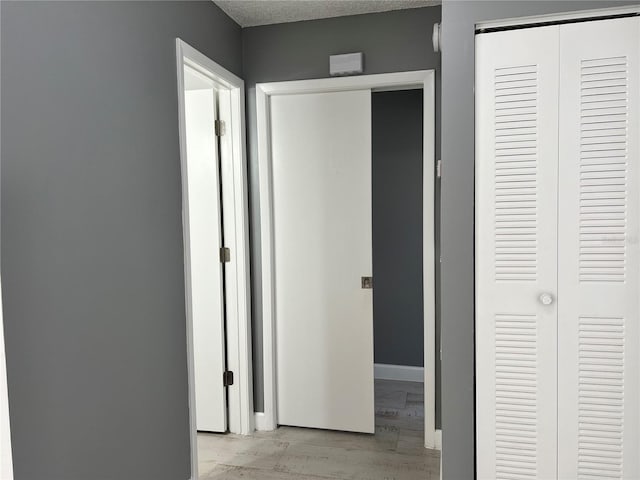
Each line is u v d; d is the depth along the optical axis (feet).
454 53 5.71
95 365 5.61
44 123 4.88
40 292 4.83
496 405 5.88
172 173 7.23
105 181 5.76
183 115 7.46
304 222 9.82
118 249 6.01
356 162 9.49
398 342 13.25
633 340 5.47
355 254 9.60
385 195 13.12
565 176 5.56
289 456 8.97
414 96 12.82
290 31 9.53
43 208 4.86
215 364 9.84
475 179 5.79
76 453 5.33
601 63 5.42
